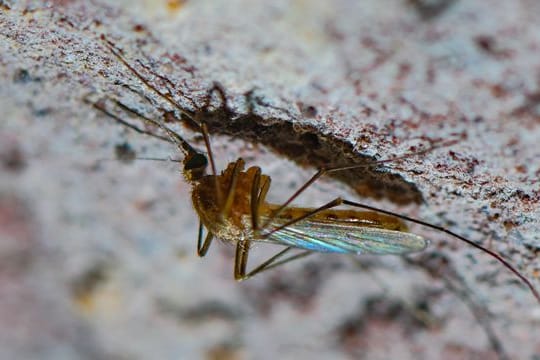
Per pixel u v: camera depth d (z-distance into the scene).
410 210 0.05
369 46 0.05
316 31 0.05
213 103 0.05
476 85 0.05
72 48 0.05
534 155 0.05
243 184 0.05
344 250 0.05
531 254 0.05
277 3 0.05
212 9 0.05
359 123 0.05
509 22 0.05
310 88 0.05
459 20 0.05
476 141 0.05
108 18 0.05
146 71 0.05
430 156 0.05
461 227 0.05
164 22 0.05
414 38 0.05
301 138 0.05
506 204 0.05
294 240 0.05
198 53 0.05
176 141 0.05
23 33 0.05
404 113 0.05
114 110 0.05
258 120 0.05
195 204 0.05
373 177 0.05
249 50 0.05
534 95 0.05
